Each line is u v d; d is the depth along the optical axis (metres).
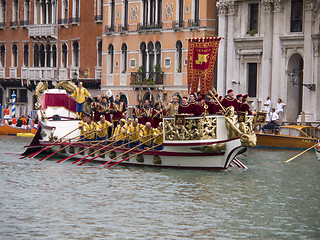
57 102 45.12
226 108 33.38
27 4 88.19
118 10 74.38
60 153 42.56
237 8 59.34
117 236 21.38
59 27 83.88
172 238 21.23
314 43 53.94
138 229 22.25
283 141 48.91
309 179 32.72
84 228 22.27
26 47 88.69
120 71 74.25
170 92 67.81
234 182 31.44
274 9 56.41
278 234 21.91
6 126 69.19
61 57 83.75
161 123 36.28
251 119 33.84
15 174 34.06
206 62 35.94
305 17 54.31
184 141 33.94
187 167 35.06
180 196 27.80
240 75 59.47
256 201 27.02
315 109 53.88
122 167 36.59
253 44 58.44
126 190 29.03
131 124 37.72
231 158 34.25
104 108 41.31
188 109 33.62
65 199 26.89
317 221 23.67
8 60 91.06
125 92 73.38
